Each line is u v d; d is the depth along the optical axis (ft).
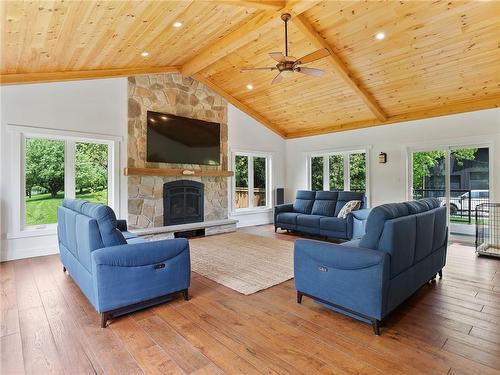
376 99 18.51
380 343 6.88
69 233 10.37
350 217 17.19
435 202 11.12
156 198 18.81
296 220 20.13
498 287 10.33
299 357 6.35
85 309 8.66
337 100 19.81
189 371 5.91
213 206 21.80
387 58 14.74
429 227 9.61
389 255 7.39
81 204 10.07
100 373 5.85
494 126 16.08
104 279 7.72
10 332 7.37
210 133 21.58
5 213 13.92
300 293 8.99
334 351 6.57
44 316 8.22
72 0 8.71
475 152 17.37
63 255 11.74
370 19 12.60
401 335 7.22
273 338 7.13
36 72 14.19
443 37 12.74
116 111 17.22
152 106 18.62
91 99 16.25
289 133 27.07
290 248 16.19
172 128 19.45
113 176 17.24
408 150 19.65
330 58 14.94
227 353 6.52
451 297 9.47
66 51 12.51
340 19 12.96
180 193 19.94
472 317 8.10
